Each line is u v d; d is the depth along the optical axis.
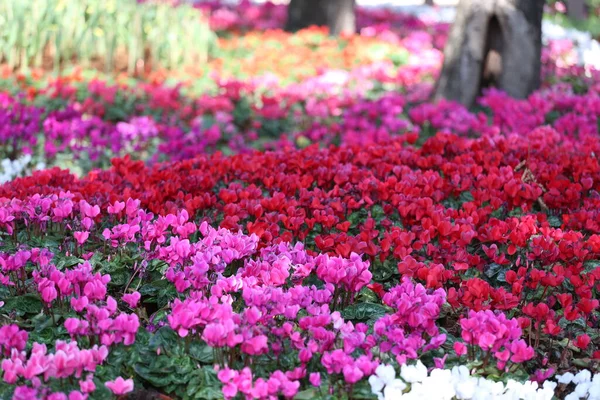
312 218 2.47
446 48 5.31
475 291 1.93
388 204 2.58
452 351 1.94
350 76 5.97
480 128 4.04
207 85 6.04
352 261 2.02
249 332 1.74
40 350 1.65
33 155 4.25
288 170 3.02
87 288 1.88
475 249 2.47
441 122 4.33
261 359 1.85
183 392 1.84
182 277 1.95
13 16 5.96
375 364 1.69
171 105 5.08
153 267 2.29
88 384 1.62
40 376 1.74
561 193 2.71
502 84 5.18
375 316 2.09
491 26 5.15
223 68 6.62
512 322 1.79
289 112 5.47
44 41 6.05
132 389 1.70
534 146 3.21
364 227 2.39
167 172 2.81
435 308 1.83
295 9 8.91
